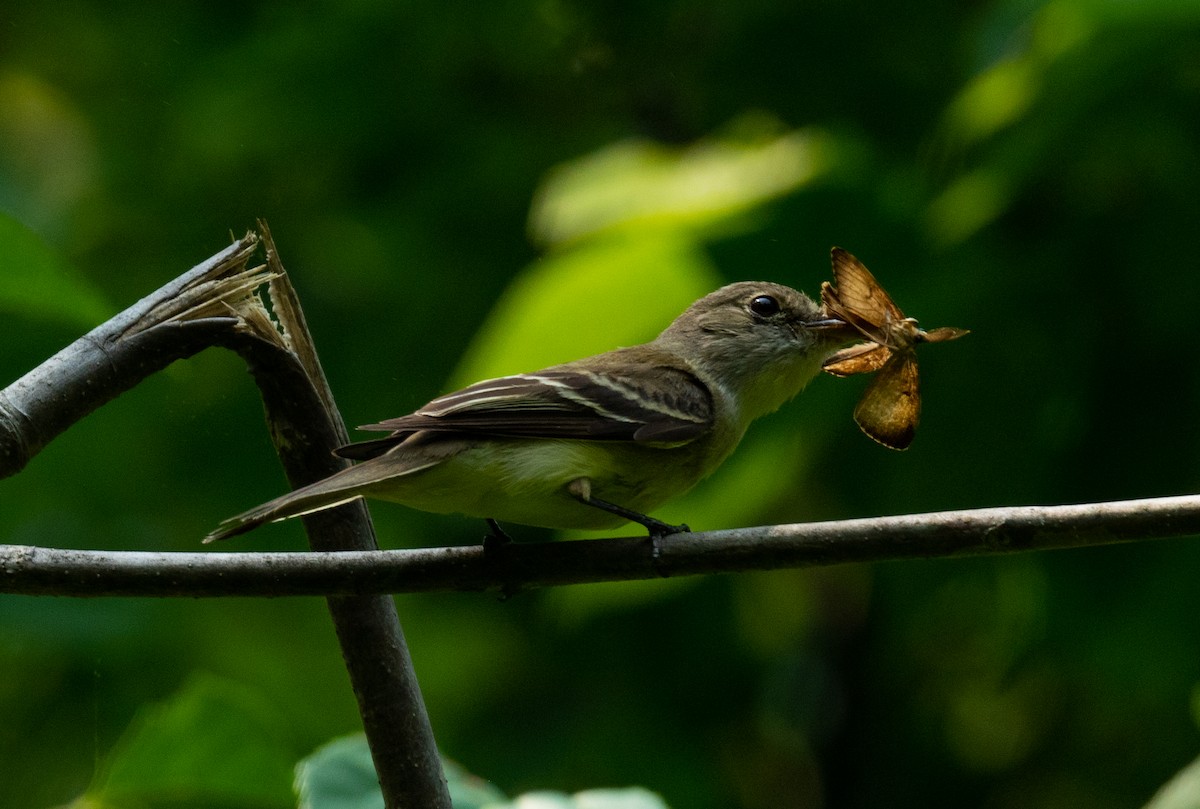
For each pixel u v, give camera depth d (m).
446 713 13.55
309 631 13.57
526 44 13.56
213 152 13.89
